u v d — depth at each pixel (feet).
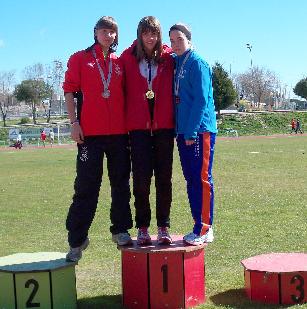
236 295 20.49
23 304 18.34
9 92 331.36
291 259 20.49
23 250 30.22
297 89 309.01
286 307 18.71
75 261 19.25
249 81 349.41
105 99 19.20
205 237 19.70
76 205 19.53
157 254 18.83
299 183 55.26
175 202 45.32
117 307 19.95
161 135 19.62
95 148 19.40
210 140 19.52
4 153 136.15
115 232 19.97
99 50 19.31
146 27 19.03
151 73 19.48
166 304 18.93
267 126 218.18
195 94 19.07
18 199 50.72
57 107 347.15
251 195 47.73
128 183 20.01
